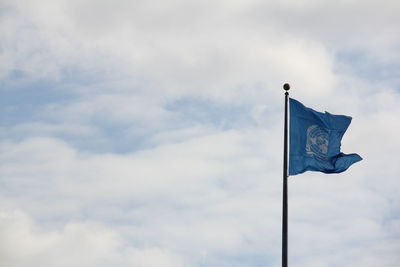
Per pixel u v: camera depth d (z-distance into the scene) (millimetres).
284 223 26266
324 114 29375
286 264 25359
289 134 29172
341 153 29078
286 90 29172
